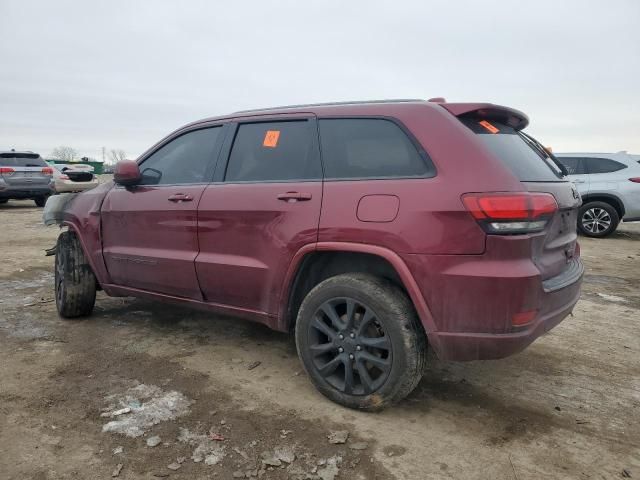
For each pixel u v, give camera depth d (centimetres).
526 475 234
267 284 316
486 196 245
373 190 275
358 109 304
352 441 259
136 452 247
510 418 286
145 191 388
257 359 365
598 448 257
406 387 270
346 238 278
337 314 291
